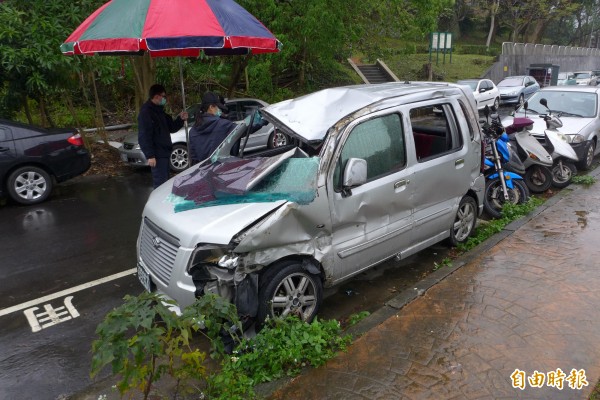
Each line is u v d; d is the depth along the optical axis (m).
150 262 4.02
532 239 5.65
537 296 4.30
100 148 12.14
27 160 8.01
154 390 3.36
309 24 12.27
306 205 3.74
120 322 2.31
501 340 3.67
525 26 46.88
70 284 5.14
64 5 9.25
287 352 3.43
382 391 3.17
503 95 22.61
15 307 4.69
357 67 26.66
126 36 5.03
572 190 7.75
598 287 4.41
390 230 4.52
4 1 9.12
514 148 7.60
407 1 14.94
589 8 49.47
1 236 6.62
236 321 2.73
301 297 3.91
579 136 8.97
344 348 3.64
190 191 4.06
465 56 36.22
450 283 4.64
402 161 4.61
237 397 3.11
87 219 7.29
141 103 12.38
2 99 10.56
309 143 4.10
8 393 3.45
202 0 5.38
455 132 5.26
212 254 3.54
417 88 5.09
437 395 3.11
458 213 5.59
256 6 12.36
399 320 4.03
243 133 4.91
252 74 14.23
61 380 3.59
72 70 9.82
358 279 5.11
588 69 51.75
